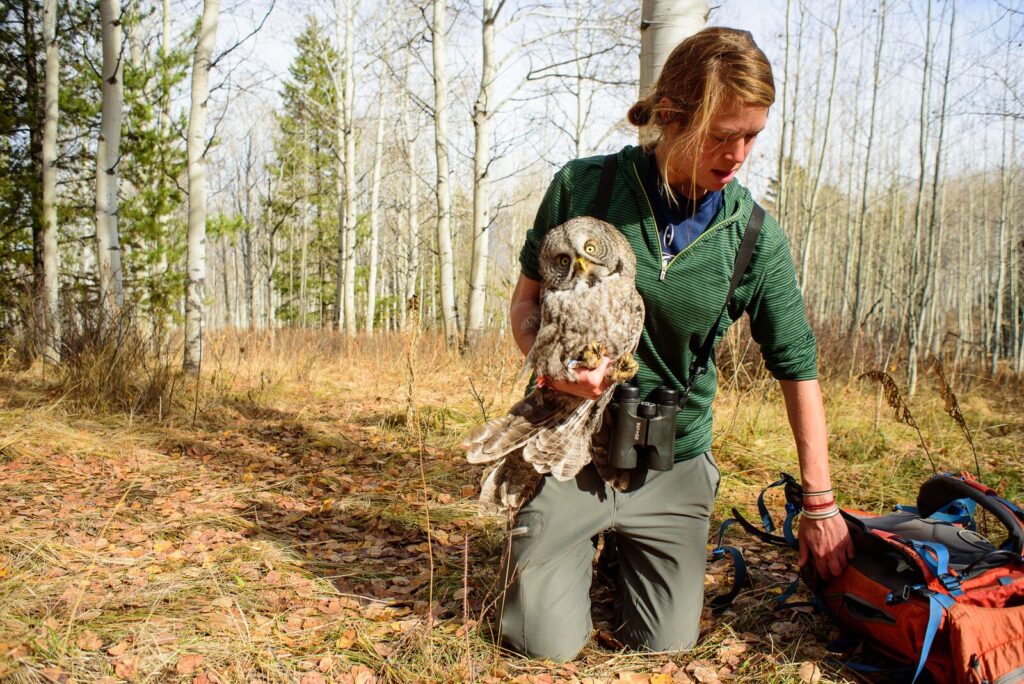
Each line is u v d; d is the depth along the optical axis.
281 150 34.50
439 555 3.58
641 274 2.45
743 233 2.44
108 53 9.59
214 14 9.81
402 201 31.45
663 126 2.27
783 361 2.60
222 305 50.03
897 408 3.59
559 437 2.32
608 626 2.89
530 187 28.27
